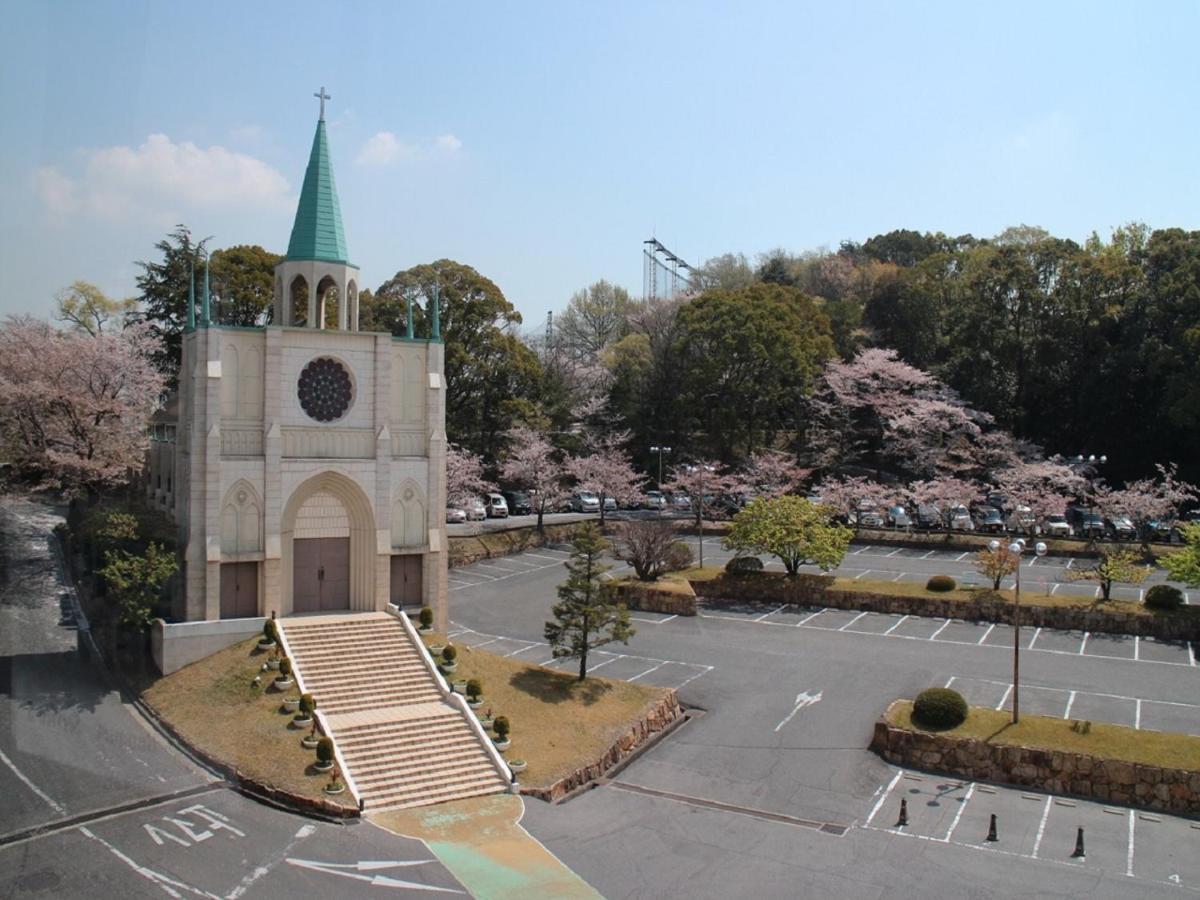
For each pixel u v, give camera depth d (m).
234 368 39.84
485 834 28.14
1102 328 82.69
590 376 100.50
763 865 26.75
